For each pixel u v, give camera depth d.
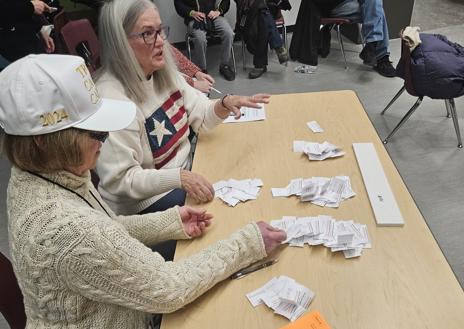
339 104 1.85
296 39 4.23
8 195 0.88
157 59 1.54
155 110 1.59
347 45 4.69
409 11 4.58
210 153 1.60
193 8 4.11
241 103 1.67
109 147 1.40
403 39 2.75
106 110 0.91
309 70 4.20
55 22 2.69
